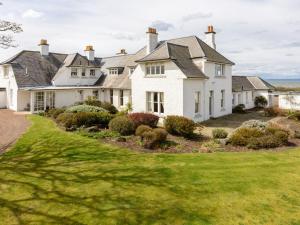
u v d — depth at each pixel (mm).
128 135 18359
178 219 7449
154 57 26438
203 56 27359
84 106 25578
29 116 27781
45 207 7969
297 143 17422
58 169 11266
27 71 34656
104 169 11344
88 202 8312
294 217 7664
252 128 17844
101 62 43188
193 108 26359
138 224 7176
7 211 7711
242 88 39656
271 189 9547
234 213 7844
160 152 14633
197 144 17344
